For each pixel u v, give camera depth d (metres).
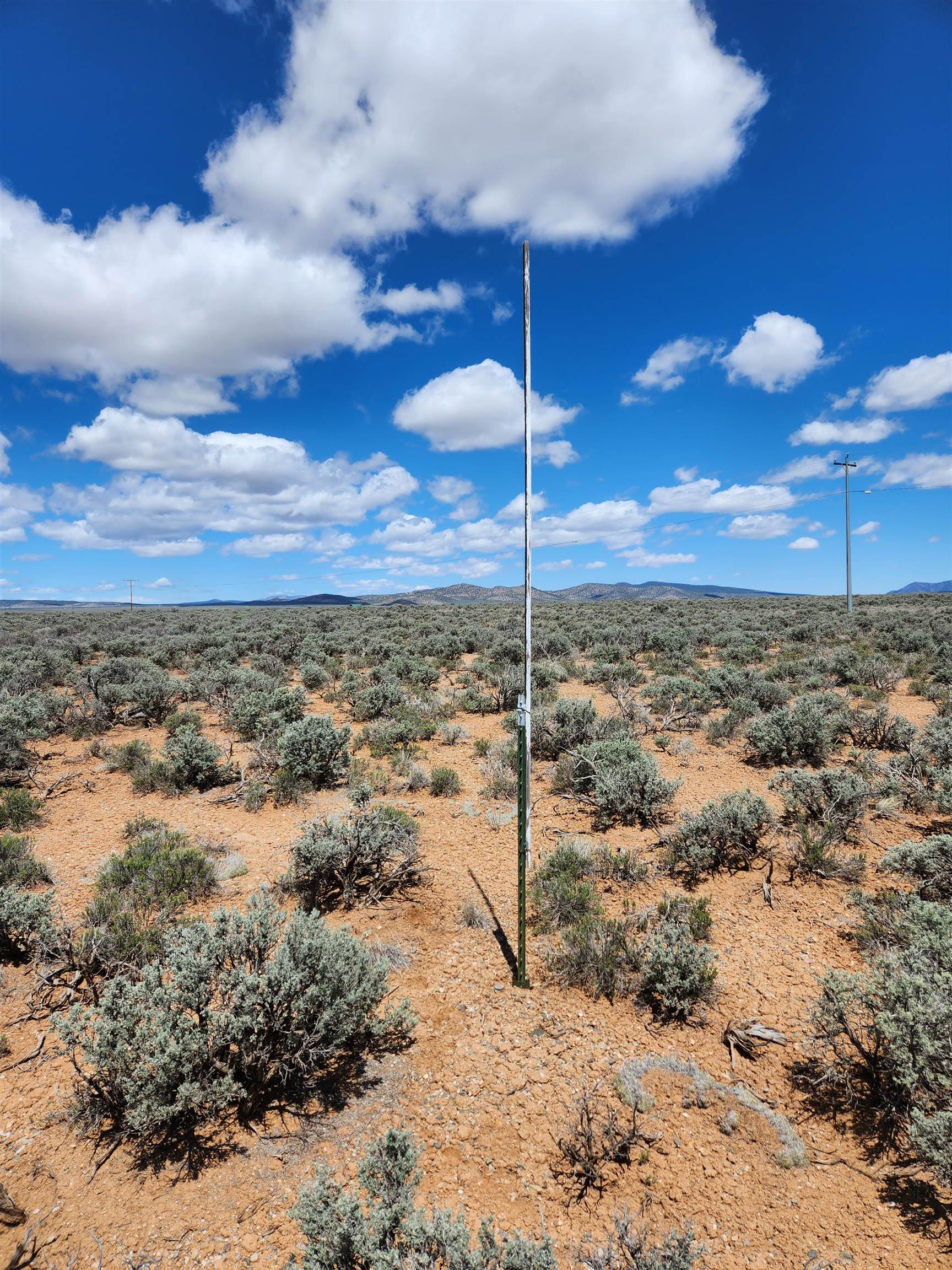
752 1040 5.42
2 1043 5.39
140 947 6.35
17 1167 4.27
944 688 17.70
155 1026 4.54
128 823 10.22
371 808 9.80
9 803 10.44
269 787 11.73
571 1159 4.36
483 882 8.32
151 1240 3.80
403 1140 3.95
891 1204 4.00
